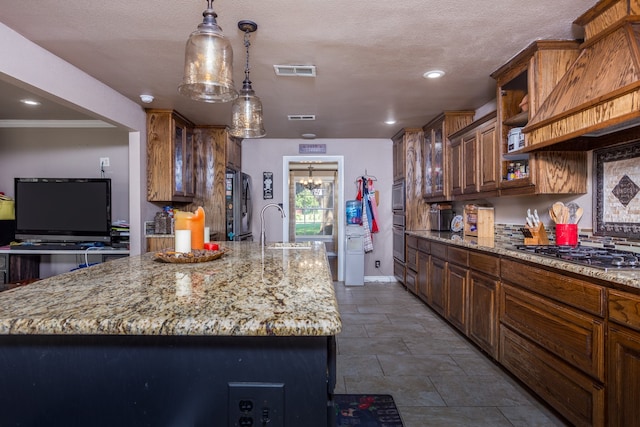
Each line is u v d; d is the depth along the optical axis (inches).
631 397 54.6
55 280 51.7
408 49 96.2
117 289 45.8
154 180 150.2
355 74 114.0
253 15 78.7
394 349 112.2
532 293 80.3
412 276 176.6
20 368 35.8
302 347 35.3
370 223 210.7
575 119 74.1
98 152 176.4
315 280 52.0
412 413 76.7
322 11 77.4
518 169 109.0
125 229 158.9
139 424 35.6
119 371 35.6
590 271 62.0
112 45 93.3
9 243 167.6
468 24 83.1
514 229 126.8
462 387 88.0
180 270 60.9
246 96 91.4
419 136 188.4
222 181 181.2
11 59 85.3
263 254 84.8
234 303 38.9
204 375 35.4
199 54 63.4
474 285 109.7
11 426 35.8
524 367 83.1
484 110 147.2
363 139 217.3
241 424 35.2
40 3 73.9
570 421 68.2
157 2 73.9
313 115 163.3
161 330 32.2
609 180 86.6
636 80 58.9
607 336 59.2
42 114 163.8
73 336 35.9
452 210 181.8
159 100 138.3
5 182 177.6
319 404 35.1
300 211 297.4
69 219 158.1
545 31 86.1
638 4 67.7
